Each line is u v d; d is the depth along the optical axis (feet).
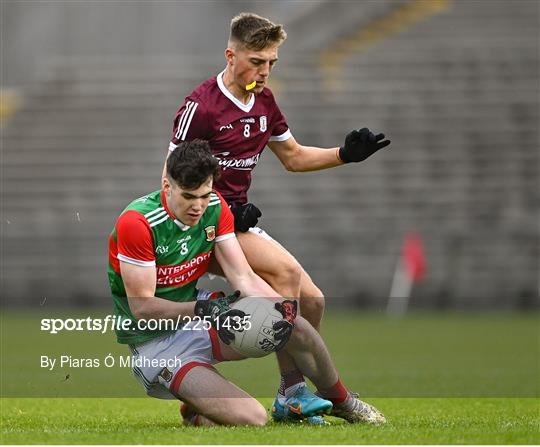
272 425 65.05
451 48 278.05
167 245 64.44
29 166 268.62
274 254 68.49
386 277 235.61
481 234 240.73
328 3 289.74
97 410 81.35
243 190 73.72
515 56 274.57
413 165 254.06
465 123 261.65
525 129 259.39
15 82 325.21
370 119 265.34
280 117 74.43
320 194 248.52
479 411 77.82
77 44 325.21
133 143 271.69
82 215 258.16
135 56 323.37
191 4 325.62
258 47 68.28
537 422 66.74
